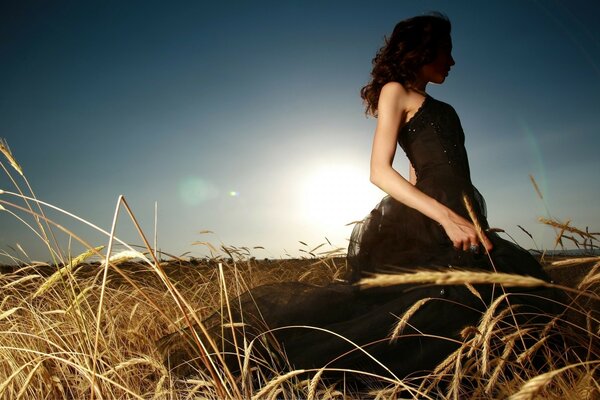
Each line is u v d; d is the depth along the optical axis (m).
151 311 2.62
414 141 2.34
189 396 1.61
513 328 1.67
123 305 2.69
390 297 2.16
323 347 2.04
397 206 2.25
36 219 1.58
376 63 2.51
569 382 1.26
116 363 1.97
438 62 2.45
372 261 2.25
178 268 2.87
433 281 0.49
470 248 1.97
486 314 1.27
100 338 1.98
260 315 2.20
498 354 1.59
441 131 2.31
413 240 2.17
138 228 1.20
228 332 2.16
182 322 2.23
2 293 2.22
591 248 1.35
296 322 2.16
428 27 2.37
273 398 1.40
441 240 2.13
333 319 2.16
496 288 1.91
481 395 1.38
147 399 1.71
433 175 2.26
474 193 2.37
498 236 2.17
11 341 2.10
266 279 3.29
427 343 1.92
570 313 1.84
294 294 2.27
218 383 1.30
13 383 1.86
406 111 2.35
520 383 1.33
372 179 2.18
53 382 1.85
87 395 1.87
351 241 2.37
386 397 1.45
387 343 1.97
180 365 1.98
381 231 2.24
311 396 1.25
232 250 2.66
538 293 1.91
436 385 1.46
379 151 2.21
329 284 2.31
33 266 1.85
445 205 2.18
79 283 2.14
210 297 2.96
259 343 2.12
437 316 1.94
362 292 2.20
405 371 1.93
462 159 2.33
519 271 1.97
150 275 2.79
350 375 1.99
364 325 2.04
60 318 2.18
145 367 2.13
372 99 2.49
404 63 2.36
